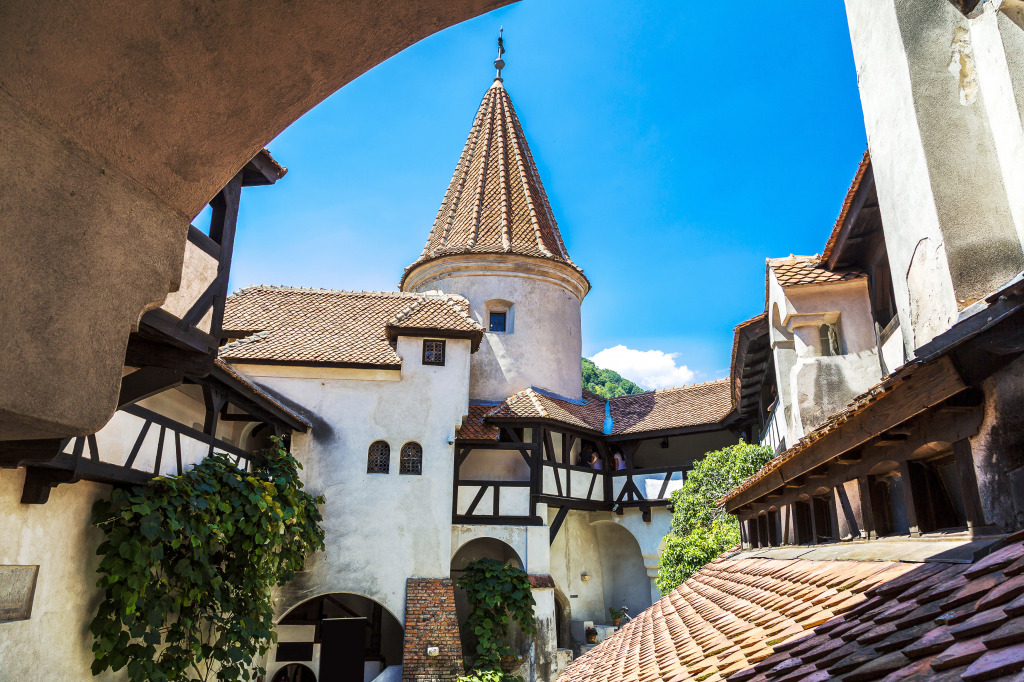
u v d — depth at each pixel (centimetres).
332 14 249
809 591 486
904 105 625
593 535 2495
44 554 912
